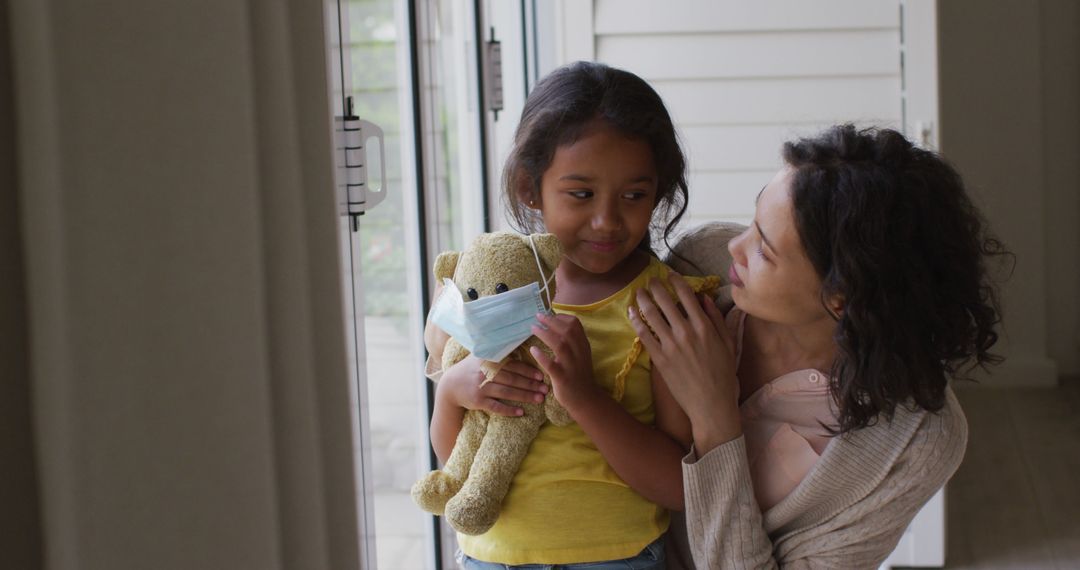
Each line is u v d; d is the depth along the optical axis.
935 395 1.01
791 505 1.10
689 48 2.63
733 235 1.28
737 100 2.63
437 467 1.59
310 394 0.36
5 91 0.31
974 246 1.03
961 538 2.99
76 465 0.32
